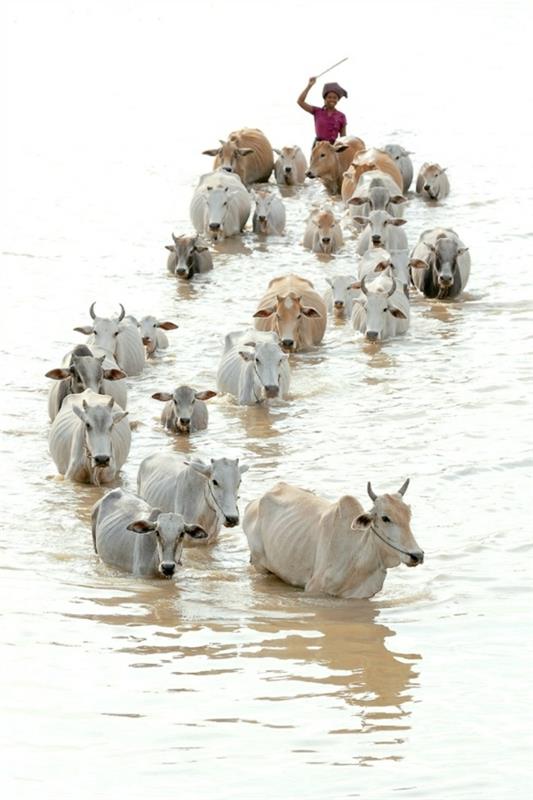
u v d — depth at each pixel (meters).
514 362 21.41
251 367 19.80
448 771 9.64
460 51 60.09
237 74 53.16
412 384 20.45
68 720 10.47
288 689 11.16
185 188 34.41
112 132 41.56
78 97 47.56
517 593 13.30
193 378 21.09
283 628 12.53
